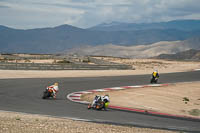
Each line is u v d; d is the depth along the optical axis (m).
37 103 44.06
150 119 36.88
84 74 96.00
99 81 78.88
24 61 171.88
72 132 23.78
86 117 34.81
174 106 51.50
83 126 27.25
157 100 54.91
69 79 81.06
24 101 45.31
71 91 60.31
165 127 32.06
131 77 91.50
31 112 36.06
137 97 56.19
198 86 76.94
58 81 75.69
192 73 110.94
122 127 28.89
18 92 54.97
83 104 46.03
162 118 38.59
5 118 28.59
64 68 108.81
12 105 40.94
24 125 24.94
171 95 61.84
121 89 65.38
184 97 60.97
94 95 56.25
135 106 47.44
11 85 64.31
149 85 74.06
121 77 90.38
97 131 25.14
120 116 37.31
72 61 180.25
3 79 75.00
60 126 26.03
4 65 102.44
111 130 26.30
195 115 45.66
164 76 98.12
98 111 40.34
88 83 74.06
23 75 86.94
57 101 47.44
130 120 34.88
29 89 59.66
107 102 41.81
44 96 49.16
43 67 105.56
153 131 28.22
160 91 65.38
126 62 191.50
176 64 176.00
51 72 99.00
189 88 73.06
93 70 112.19
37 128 24.12
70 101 48.38
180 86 75.19
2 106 39.59
